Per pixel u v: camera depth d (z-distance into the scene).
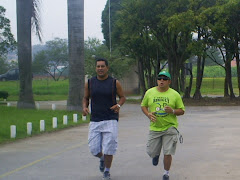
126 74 41.28
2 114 18.27
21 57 21.69
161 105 6.90
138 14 29.11
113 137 6.93
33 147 10.96
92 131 7.04
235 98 31.06
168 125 6.91
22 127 14.23
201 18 26.42
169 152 6.79
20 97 21.86
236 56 30.86
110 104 7.00
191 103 28.89
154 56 34.59
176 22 26.25
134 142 11.55
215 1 28.00
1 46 35.44
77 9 19.70
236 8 26.61
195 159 8.95
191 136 12.56
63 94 44.44
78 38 19.83
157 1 28.27
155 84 35.19
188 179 7.21
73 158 9.32
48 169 8.20
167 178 6.87
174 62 31.73
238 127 14.71
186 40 29.05
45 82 54.53
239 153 9.57
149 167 8.23
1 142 11.70
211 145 10.78
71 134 13.60
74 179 7.34
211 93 43.91
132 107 27.00
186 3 27.64
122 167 8.25
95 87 7.00
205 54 28.64
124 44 32.84
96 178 7.38
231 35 29.27
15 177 7.56
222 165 8.30
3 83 52.50
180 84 42.66
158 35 30.56
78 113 19.52
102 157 7.33
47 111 20.22
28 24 21.44
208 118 18.45
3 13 34.88
